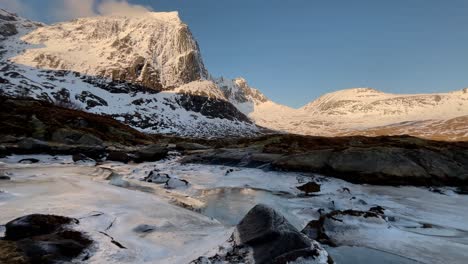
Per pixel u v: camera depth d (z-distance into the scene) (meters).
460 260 9.51
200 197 19.17
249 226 9.48
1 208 13.47
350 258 9.57
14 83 179.75
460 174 24.12
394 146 30.94
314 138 46.81
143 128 182.88
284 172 28.09
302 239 8.39
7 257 7.57
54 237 9.25
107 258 8.70
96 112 184.50
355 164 25.78
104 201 15.59
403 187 22.91
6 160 34.28
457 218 14.62
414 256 9.77
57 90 193.75
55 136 45.31
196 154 38.91
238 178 26.27
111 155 38.75
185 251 9.65
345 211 12.70
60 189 18.31
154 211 14.27
